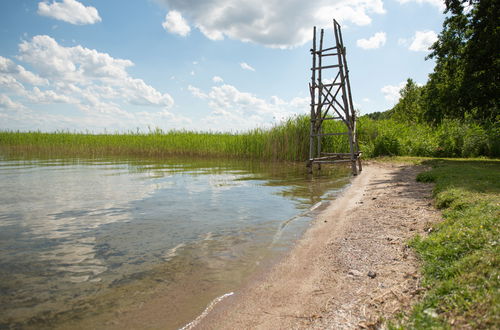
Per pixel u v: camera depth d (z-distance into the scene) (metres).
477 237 2.94
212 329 2.22
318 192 7.51
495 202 4.02
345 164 14.92
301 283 2.91
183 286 2.85
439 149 16.62
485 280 2.16
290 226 4.72
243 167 13.42
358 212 5.36
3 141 24.41
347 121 11.16
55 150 22.22
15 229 4.43
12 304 2.51
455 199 4.68
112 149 21.03
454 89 14.51
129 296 2.66
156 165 13.91
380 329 2.06
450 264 2.65
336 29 11.77
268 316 2.38
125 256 3.51
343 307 2.43
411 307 2.23
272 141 16.78
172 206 5.91
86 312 2.41
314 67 12.27
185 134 21.47
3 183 8.41
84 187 7.89
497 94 13.49
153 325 2.26
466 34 14.29
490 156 15.42
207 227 4.62
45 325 2.23
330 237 4.16
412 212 4.94
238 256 3.55
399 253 3.36
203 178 9.76
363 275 2.96
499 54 12.76
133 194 7.05
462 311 1.95
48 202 6.18
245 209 5.75
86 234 4.25
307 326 2.22
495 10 12.69
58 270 3.13
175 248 3.77
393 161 14.45
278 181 9.31
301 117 16.78
